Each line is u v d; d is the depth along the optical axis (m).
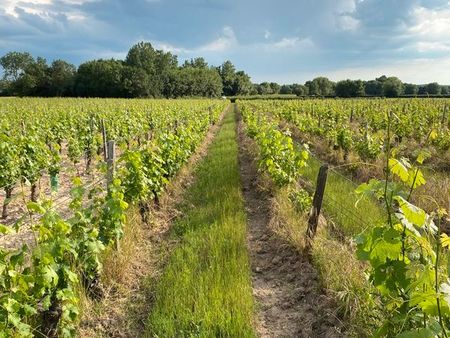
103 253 5.42
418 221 2.41
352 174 11.12
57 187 10.10
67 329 4.01
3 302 3.23
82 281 4.86
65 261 4.14
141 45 103.69
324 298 4.88
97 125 16.67
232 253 6.10
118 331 4.51
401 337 2.06
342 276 4.83
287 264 5.99
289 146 8.76
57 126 15.48
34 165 9.44
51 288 3.92
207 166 12.75
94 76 87.69
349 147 13.58
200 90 108.50
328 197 8.28
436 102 35.53
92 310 4.71
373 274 2.89
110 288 5.16
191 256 5.96
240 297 4.86
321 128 17.08
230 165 12.51
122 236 5.89
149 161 7.73
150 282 5.51
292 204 7.70
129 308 4.92
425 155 2.76
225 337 4.24
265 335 4.49
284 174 8.41
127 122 18.64
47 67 95.88
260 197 9.32
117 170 6.66
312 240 5.90
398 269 2.60
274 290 5.46
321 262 5.37
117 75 86.06
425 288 2.31
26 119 18.83
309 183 9.60
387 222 2.79
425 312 2.23
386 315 3.36
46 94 92.69
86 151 13.57
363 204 7.72
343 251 5.30
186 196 9.50
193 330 4.30
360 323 3.94
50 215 3.84
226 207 8.21
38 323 4.09
